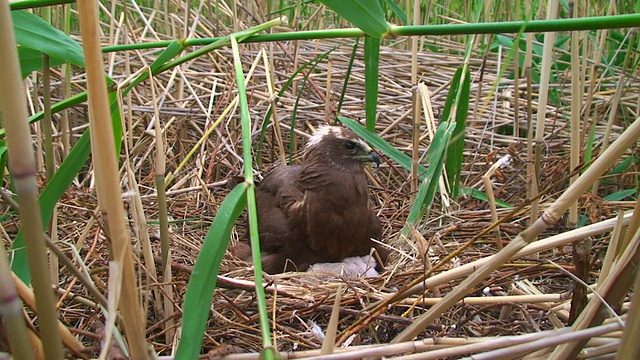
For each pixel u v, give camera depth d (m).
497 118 1.41
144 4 1.75
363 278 0.95
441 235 1.04
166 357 0.69
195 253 1.05
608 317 0.68
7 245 0.93
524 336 0.67
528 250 0.72
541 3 1.18
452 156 1.07
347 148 1.08
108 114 0.51
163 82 1.44
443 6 1.68
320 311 0.87
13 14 0.74
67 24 0.96
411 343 0.67
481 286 0.87
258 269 0.59
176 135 1.33
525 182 1.21
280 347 0.82
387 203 1.23
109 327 0.49
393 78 1.56
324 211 1.06
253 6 1.57
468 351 0.66
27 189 0.47
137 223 0.81
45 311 0.50
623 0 1.33
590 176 0.63
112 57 1.25
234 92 1.39
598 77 1.47
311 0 1.36
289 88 1.49
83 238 0.87
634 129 0.60
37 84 1.20
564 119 1.39
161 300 0.86
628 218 0.71
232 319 0.88
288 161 1.35
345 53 1.62
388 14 1.72
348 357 0.65
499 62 1.45
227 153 1.34
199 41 0.78
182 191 1.18
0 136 0.78
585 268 0.72
